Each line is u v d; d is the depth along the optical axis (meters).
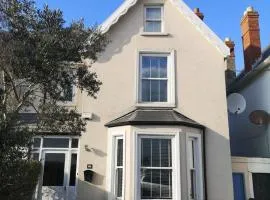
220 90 15.73
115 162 14.29
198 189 14.36
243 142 20.22
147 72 15.95
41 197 15.16
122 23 16.38
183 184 13.54
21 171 9.02
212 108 15.51
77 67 11.04
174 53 16.11
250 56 20.86
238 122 20.88
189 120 14.84
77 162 15.34
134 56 15.97
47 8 9.95
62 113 10.81
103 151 14.74
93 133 14.93
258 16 21.42
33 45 9.60
